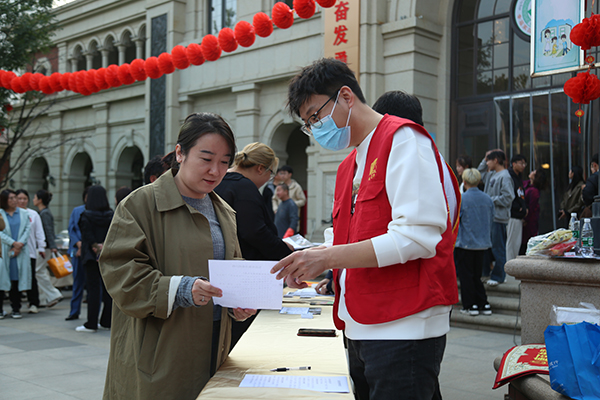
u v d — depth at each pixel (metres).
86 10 16.70
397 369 1.63
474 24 9.16
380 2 9.19
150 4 13.99
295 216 7.82
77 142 17.62
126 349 1.90
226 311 2.12
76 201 18.22
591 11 3.62
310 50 10.61
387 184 1.66
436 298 1.62
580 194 6.81
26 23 11.62
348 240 1.87
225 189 3.30
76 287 7.38
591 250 3.23
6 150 12.84
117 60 17.88
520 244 6.98
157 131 13.80
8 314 7.66
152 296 1.75
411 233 1.56
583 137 7.87
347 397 1.61
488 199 6.35
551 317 3.11
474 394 3.92
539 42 3.80
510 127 8.66
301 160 13.85
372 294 1.68
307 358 2.09
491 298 6.80
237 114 12.13
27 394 3.96
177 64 5.81
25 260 7.52
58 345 5.68
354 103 1.83
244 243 3.33
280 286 1.79
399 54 9.03
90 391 4.05
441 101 9.30
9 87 6.58
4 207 7.47
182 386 1.83
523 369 2.71
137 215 1.89
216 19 12.89
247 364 2.01
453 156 9.33
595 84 3.48
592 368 2.26
